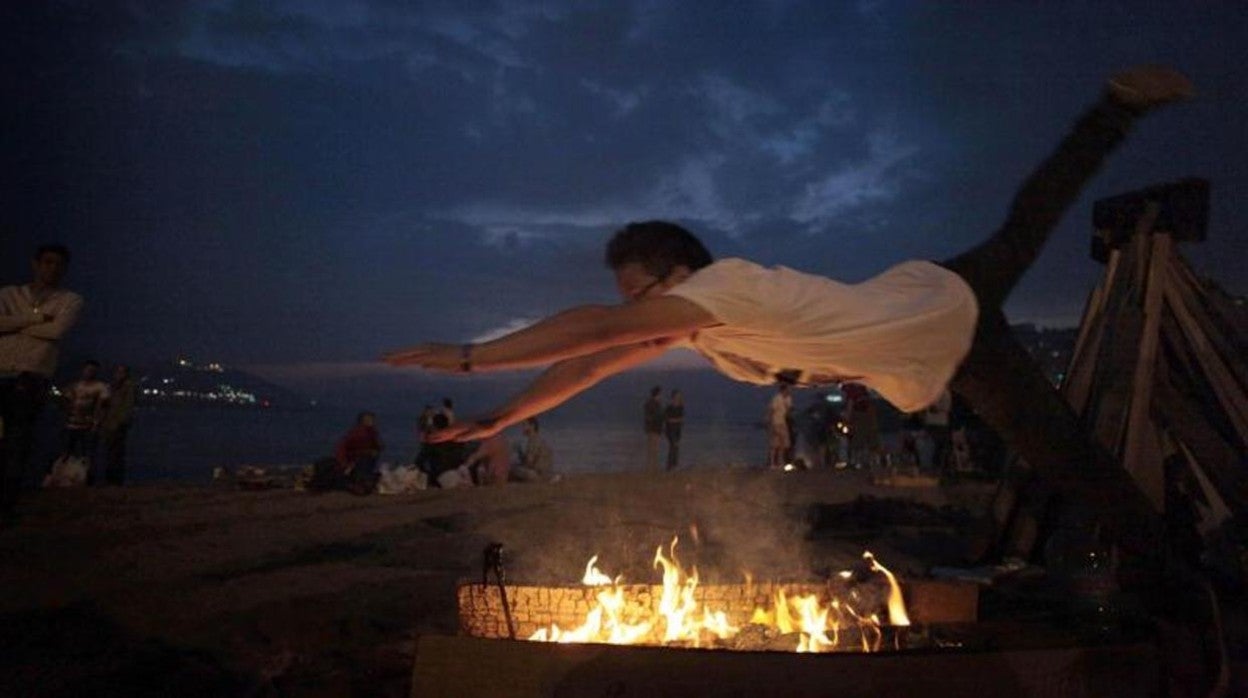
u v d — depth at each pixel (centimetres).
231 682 496
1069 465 358
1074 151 354
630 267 341
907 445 2116
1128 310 719
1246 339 720
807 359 315
